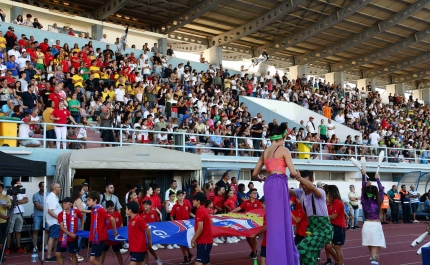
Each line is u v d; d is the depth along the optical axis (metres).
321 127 29.09
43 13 29.94
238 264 12.49
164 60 30.70
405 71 51.69
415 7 35.97
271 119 30.12
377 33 39.31
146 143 19.77
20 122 16.08
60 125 16.66
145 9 34.66
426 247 9.27
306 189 9.88
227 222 12.41
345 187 26.44
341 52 45.31
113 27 32.91
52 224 12.95
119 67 26.59
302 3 34.56
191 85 28.89
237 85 32.94
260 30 39.41
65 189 14.86
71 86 22.55
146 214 12.68
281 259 7.02
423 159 31.31
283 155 7.41
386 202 24.52
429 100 54.62
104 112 19.38
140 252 9.59
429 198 25.25
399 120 42.44
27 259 13.30
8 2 28.44
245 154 23.31
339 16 36.31
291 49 44.03
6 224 13.47
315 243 8.82
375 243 10.38
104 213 10.39
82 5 33.22
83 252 14.54
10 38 23.77
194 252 14.88
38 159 15.91
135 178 19.59
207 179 20.70
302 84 38.06
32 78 21.89
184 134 19.72
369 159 30.75
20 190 12.17
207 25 38.06
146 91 24.70
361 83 51.50
